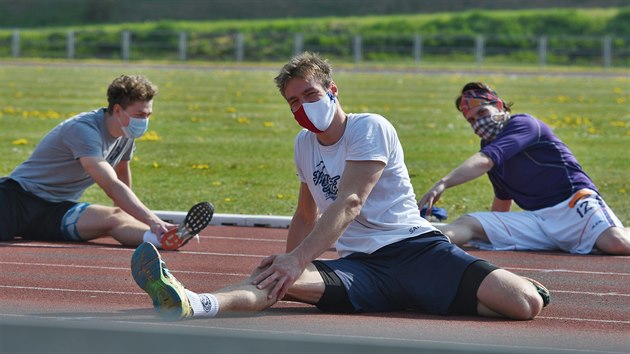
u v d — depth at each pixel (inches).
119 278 645.3
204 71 3567.9
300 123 519.5
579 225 791.7
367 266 538.0
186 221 748.0
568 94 2662.4
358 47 4566.9
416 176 1272.1
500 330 494.6
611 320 550.0
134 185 1156.5
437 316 532.7
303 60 516.1
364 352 251.3
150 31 5236.2
